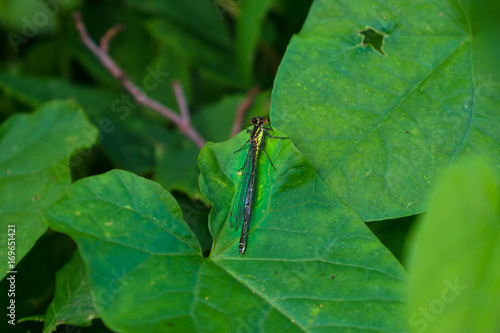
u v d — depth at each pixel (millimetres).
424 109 388
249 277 372
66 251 433
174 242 376
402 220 391
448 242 343
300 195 381
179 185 428
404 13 398
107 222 373
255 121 391
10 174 421
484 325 340
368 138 386
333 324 362
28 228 406
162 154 460
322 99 391
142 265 369
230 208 385
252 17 473
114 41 562
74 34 556
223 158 388
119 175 380
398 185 381
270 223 380
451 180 346
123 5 574
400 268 370
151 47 565
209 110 496
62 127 430
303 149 386
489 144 384
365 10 400
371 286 367
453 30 396
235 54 542
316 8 402
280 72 394
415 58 395
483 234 344
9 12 528
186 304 364
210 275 372
